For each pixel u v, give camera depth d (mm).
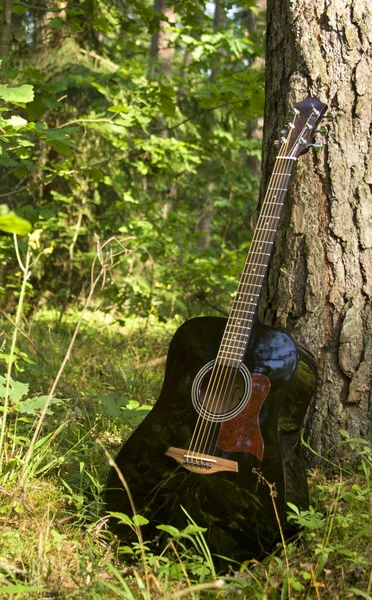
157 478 2547
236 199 9594
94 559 2271
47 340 6062
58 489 2846
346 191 2957
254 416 2480
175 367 2641
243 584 2066
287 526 2441
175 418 2578
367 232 2953
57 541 2311
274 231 2697
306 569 2201
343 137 2953
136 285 6371
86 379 4672
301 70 3008
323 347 2994
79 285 9672
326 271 2988
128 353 5695
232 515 2432
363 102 2936
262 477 2406
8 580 2188
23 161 4473
